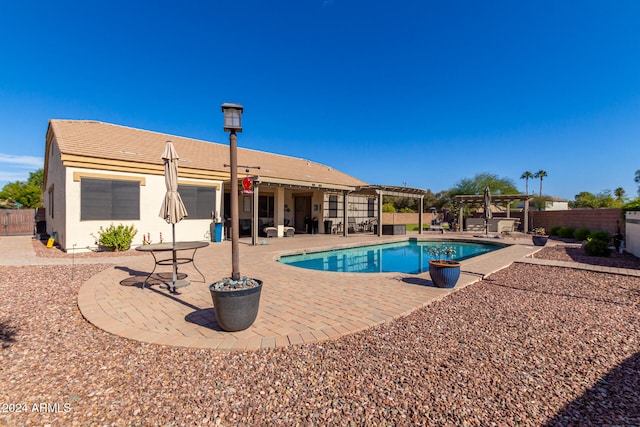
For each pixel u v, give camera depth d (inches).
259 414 86.7
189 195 490.9
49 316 168.4
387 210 1203.2
